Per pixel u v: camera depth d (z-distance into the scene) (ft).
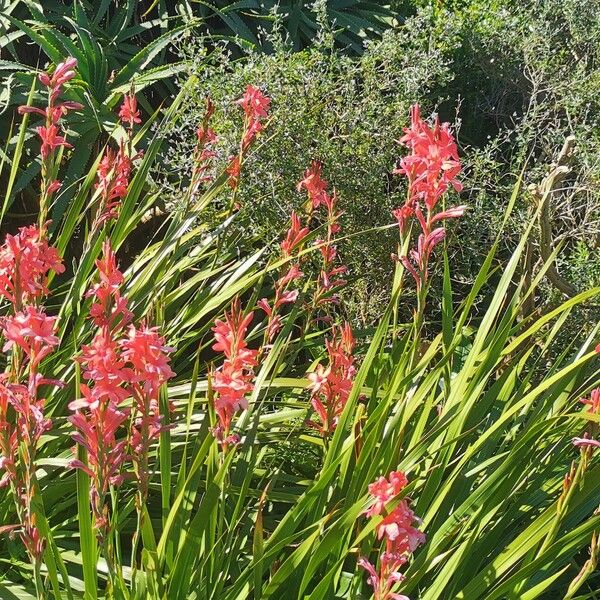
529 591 6.62
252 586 7.04
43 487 8.81
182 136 16.55
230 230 14.64
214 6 23.12
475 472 7.98
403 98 16.44
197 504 8.97
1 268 6.41
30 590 7.76
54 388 9.63
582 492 7.45
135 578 6.46
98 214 10.16
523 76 20.33
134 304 10.82
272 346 8.61
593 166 15.34
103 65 18.58
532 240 13.38
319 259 14.73
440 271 15.67
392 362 9.46
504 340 8.42
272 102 15.87
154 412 6.07
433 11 22.36
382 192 16.05
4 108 17.54
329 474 6.91
